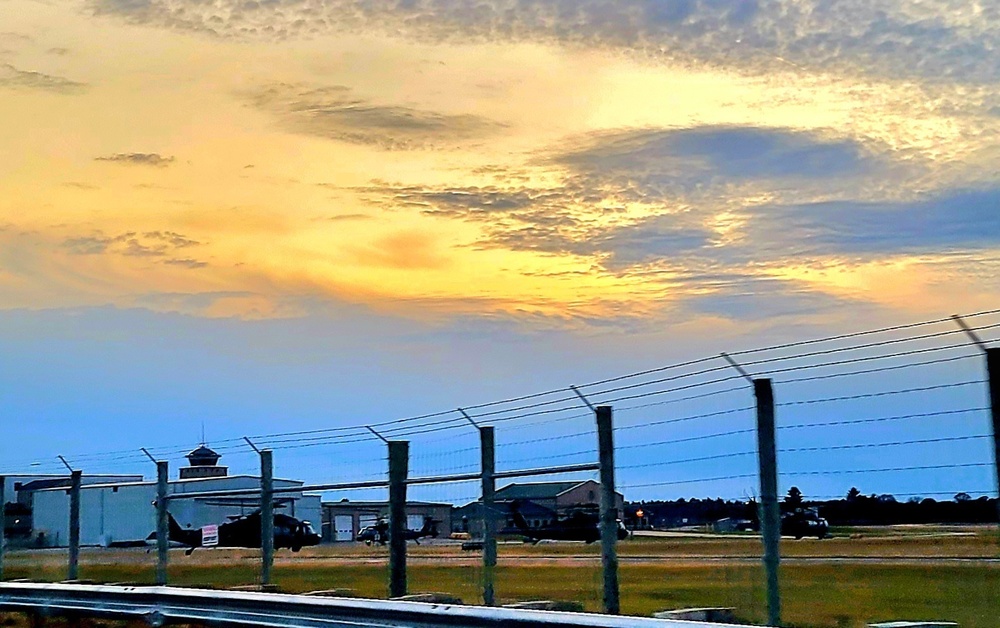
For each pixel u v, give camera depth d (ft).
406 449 53.26
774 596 37.04
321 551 126.93
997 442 32.40
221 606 47.50
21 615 61.26
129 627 55.06
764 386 38.14
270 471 60.59
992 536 32.17
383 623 41.04
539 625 35.91
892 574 61.52
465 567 72.38
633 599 55.11
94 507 158.30
